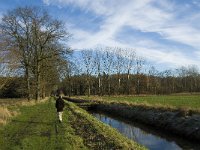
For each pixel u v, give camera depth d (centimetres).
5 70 4947
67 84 12100
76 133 2186
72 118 3111
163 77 14338
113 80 12912
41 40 6109
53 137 1948
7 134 2081
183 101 5866
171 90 13500
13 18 5828
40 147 1653
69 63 6303
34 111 3916
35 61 6122
